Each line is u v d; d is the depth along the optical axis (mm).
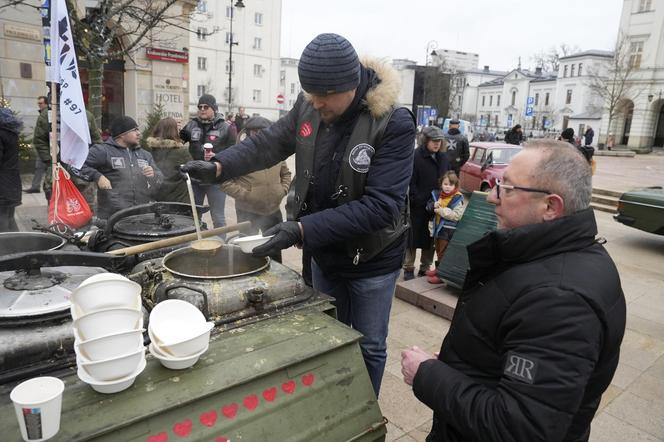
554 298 1078
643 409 2887
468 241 4117
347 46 1676
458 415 1177
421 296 4207
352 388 1538
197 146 4777
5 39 8727
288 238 1678
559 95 53906
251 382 1326
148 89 11711
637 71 34156
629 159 24938
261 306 1667
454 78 52719
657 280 5453
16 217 5965
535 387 1044
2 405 1135
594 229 1201
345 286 2312
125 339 1171
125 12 6156
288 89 63844
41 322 1306
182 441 1184
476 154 10492
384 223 1805
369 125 1825
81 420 1088
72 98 2973
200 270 1961
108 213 3773
